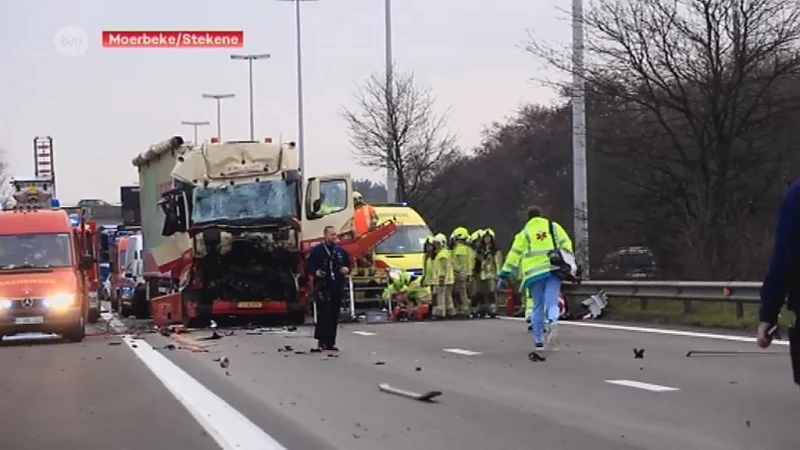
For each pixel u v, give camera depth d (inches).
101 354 861.8
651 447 398.6
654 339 820.0
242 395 574.2
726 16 1167.6
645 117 1227.2
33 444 449.1
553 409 494.3
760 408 476.7
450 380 611.8
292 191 1162.6
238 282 1135.0
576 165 1226.6
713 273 1133.7
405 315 1198.3
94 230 1449.3
